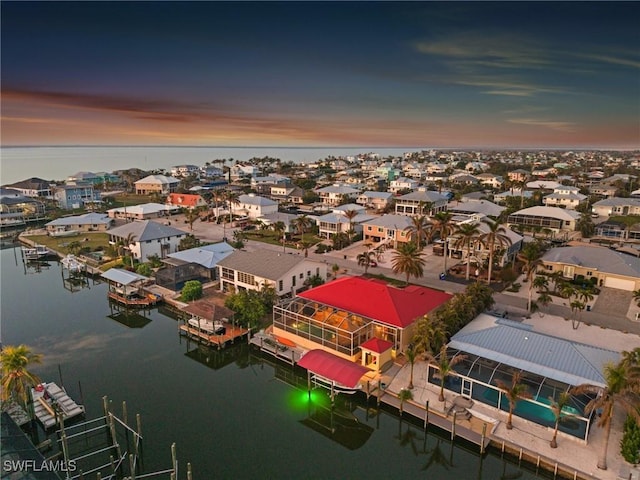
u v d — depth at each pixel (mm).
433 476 31953
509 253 76562
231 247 81375
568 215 104375
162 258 82750
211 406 40156
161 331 56188
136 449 32938
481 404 37281
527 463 31828
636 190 154125
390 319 45500
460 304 48500
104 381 43781
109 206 151000
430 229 84312
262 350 48969
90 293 70812
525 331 42188
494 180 193125
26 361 34594
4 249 100938
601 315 55656
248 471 32031
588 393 33875
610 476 29312
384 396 39000
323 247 89812
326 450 34625
